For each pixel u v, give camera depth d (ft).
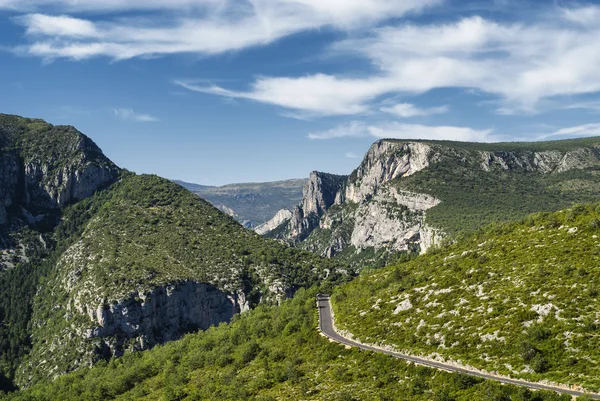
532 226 413.80
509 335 288.30
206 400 350.23
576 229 365.20
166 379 435.12
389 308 383.45
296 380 325.21
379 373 298.56
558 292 302.25
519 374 257.14
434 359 299.99
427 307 356.59
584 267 314.76
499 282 342.03
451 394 254.06
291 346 393.91
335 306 462.19
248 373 375.25
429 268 425.69
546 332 277.03
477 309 325.01
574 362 253.44
